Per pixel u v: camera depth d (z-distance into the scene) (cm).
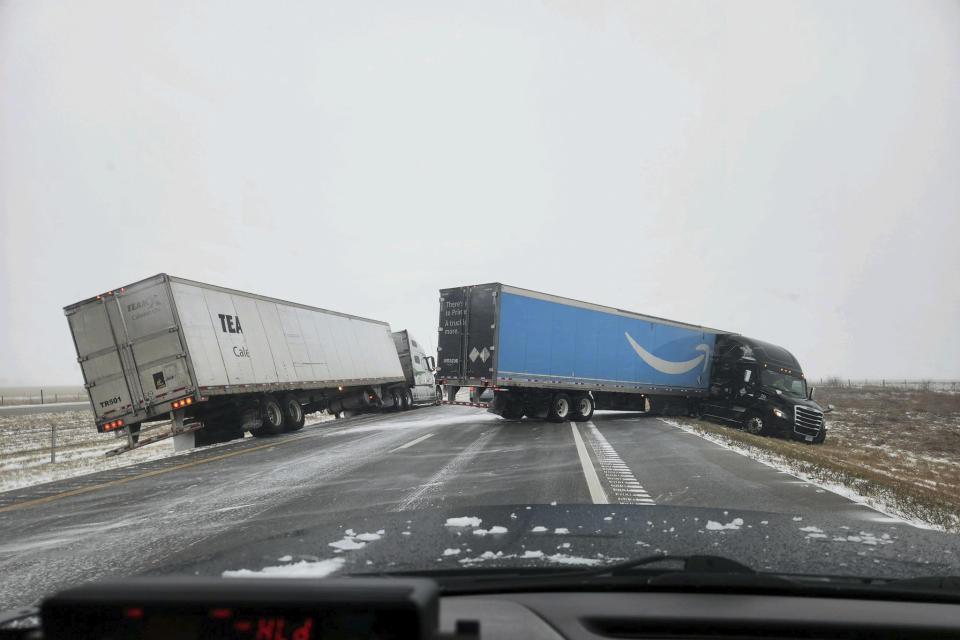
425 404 3291
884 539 269
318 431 1773
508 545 252
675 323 2341
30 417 3409
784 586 195
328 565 219
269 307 1783
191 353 1353
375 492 738
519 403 1922
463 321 1803
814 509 612
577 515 316
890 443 2052
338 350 2198
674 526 288
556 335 1902
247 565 218
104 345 1358
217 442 1470
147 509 707
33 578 445
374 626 69
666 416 2389
